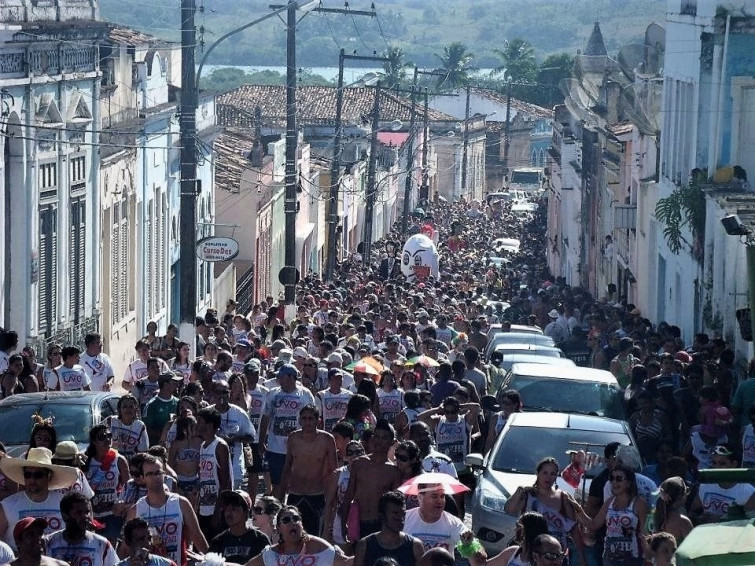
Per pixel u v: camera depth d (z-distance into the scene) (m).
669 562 13.20
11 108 32.12
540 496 15.47
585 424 19.44
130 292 44.31
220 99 102.06
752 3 35.97
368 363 23.98
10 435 20.17
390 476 15.98
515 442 19.06
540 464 15.43
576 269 75.12
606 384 23.91
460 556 14.16
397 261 64.44
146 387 23.06
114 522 16.61
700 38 37.88
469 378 26.70
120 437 18.83
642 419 21.52
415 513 14.43
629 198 54.34
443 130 125.81
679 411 22.55
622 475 15.17
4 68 31.89
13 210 33.03
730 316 31.34
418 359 26.88
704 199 35.69
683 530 14.78
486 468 18.73
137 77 44.88
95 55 38.12
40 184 34.25
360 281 55.72
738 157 36.22
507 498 17.62
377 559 12.30
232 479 18.41
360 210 92.31
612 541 15.30
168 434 18.45
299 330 33.12
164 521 14.44
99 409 20.83
